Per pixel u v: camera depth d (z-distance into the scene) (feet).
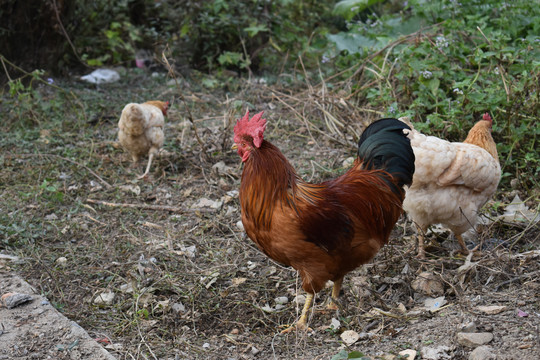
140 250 17.19
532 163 20.27
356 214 12.66
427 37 24.97
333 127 25.32
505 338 11.89
